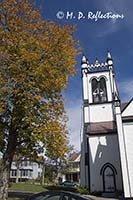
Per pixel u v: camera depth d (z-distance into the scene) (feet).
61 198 28.48
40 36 57.93
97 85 132.77
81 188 112.88
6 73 52.42
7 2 57.72
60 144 54.08
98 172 112.06
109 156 113.39
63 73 58.75
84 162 123.54
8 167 54.70
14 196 76.54
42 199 29.73
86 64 137.49
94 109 128.26
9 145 55.16
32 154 56.29
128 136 93.20
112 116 124.77
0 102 51.65
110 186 108.47
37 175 274.98
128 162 90.17
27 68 53.67
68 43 60.90
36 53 54.75
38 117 53.57
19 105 51.47
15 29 56.75
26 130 52.75
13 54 53.11
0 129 54.85
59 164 193.16
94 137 117.91
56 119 55.36
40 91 54.19
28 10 59.57
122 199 86.28
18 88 51.98
